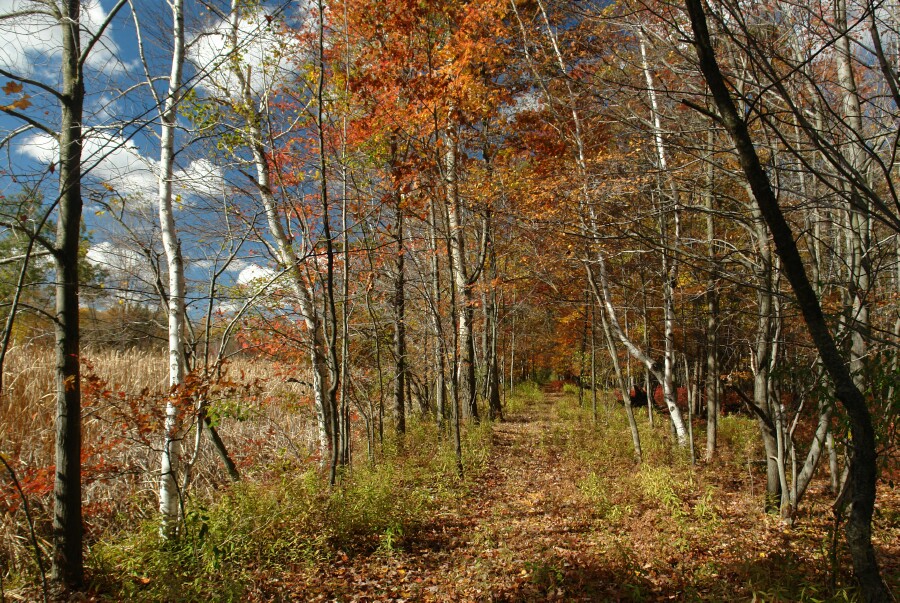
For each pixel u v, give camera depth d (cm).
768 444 812
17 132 481
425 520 757
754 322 1146
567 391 3456
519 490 942
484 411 1998
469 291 1617
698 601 474
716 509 773
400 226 1160
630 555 592
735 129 271
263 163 909
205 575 536
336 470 804
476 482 998
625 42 596
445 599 529
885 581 477
